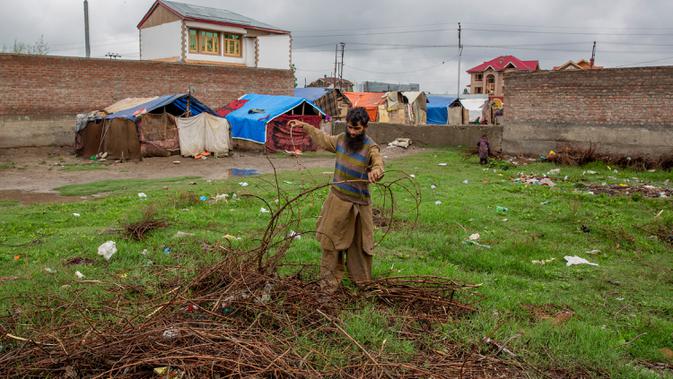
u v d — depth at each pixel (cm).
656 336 447
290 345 378
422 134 2638
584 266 674
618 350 419
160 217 879
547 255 718
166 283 526
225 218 908
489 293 531
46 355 359
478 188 1341
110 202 1112
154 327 388
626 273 654
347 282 530
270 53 3912
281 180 1477
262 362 350
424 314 459
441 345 408
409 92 3959
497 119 4556
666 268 677
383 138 2778
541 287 577
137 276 559
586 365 387
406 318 447
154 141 2120
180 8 3541
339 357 372
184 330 378
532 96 2195
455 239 775
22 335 400
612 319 492
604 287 591
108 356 353
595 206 1120
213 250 664
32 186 1436
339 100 3831
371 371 356
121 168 1870
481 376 363
